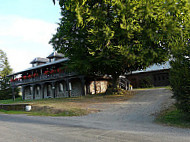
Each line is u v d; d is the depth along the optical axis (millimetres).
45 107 14180
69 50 17234
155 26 12836
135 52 14320
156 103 12578
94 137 5348
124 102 14297
